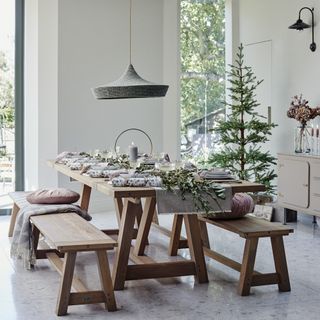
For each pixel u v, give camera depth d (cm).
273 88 841
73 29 818
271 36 843
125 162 617
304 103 748
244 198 548
